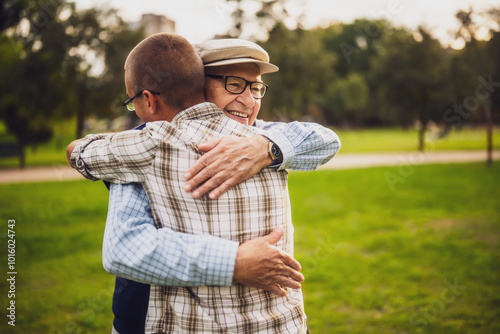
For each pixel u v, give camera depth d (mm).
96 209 7191
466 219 6578
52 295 3850
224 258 1090
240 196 1180
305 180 11172
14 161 15812
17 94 13656
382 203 7969
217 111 1282
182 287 1161
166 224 1174
